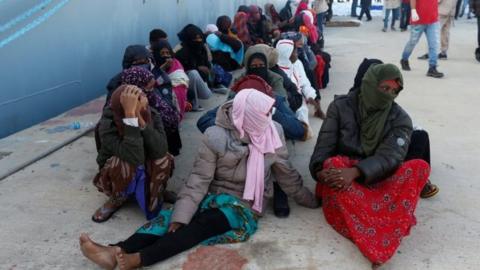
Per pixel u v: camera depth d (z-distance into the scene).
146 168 3.02
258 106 2.84
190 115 5.62
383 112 2.96
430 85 7.19
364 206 2.71
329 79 7.74
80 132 4.66
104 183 3.05
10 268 2.64
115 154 2.93
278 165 3.09
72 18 5.58
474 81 7.48
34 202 3.36
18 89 4.85
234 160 2.89
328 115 3.14
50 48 5.26
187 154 4.36
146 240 2.72
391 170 2.83
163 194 3.22
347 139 3.04
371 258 2.57
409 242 2.94
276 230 3.03
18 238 2.92
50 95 5.34
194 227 2.76
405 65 8.28
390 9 14.45
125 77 3.40
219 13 11.16
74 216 3.19
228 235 2.86
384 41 12.36
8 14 4.62
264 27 10.27
